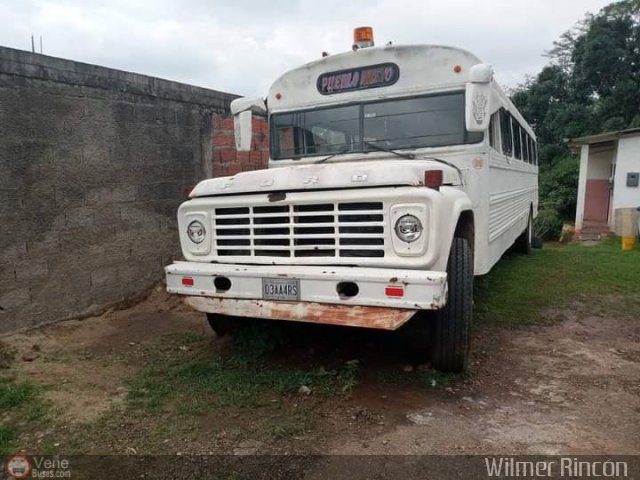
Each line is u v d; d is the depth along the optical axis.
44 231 5.29
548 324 5.68
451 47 4.85
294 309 3.77
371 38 5.32
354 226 3.72
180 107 6.75
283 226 3.93
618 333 5.38
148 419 3.55
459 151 4.86
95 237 5.81
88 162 5.67
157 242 6.57
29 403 3.81
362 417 3.52
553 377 4.21
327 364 4.46
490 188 5.26
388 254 3.63
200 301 4.14
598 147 18.61
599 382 4.10
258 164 7.76
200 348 4.96
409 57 4.98
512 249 10.61
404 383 4.06
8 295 5.01
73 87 5.47
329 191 3.78
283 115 5.57
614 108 27.06
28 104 5.07
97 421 3.53
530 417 3.51
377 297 3.50
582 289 7.27
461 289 3.97
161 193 6.57
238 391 3.94
